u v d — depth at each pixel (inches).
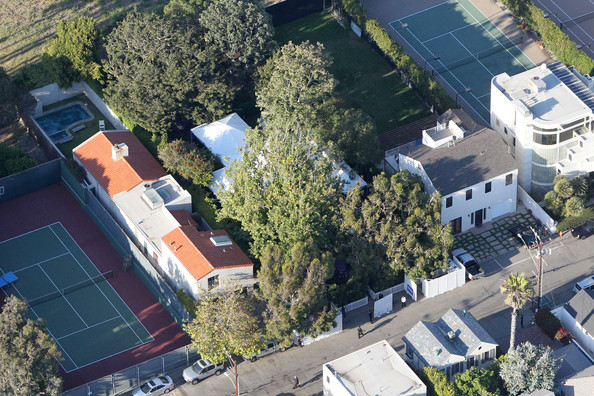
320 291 6003.9
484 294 6491.1
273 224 6387.8
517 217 6948.8
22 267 6815.9
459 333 6003.9
